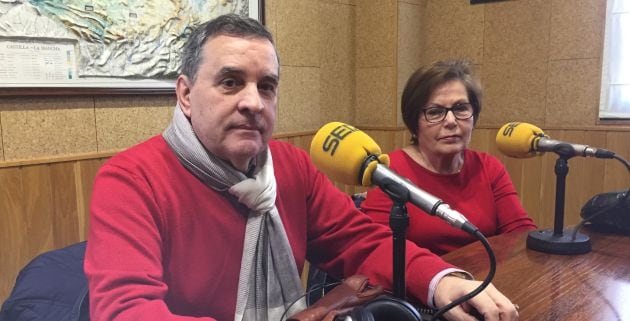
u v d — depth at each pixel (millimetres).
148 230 929
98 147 2164
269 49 1006
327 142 954
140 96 2289
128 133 2266
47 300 1033
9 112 1891
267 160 1123
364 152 904
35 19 1889
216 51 973
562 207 1375
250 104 970
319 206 1271
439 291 985
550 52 2904
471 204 1731
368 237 1223
